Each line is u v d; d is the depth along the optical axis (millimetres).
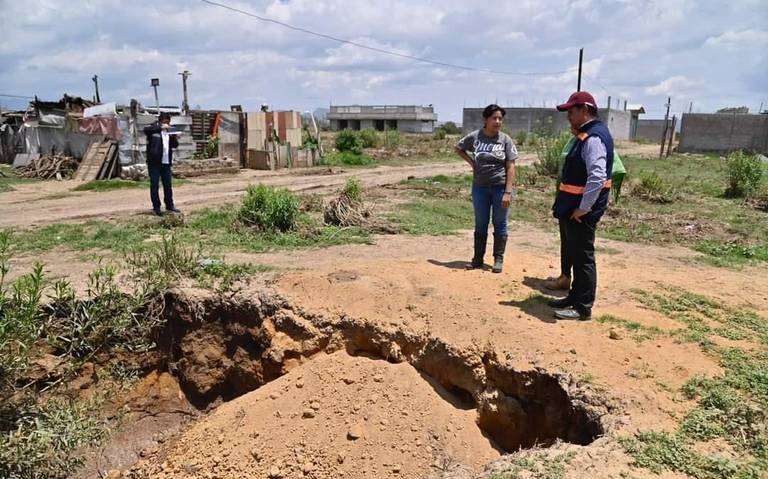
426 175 20312
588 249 5340
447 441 4867
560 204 5363
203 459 5184
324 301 6172
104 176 17938
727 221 11555
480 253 7008
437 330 5473
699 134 35000
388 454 4785
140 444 5785
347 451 4844
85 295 6035
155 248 8008
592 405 4316
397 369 5453
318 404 5301
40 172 18734
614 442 3826
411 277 6637
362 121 69438
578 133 5176
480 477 3734
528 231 10117
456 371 5262
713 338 5277
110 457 5566
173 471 5160
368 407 5172
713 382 4434
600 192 5086
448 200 13391
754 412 4004
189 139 21047
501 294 6148
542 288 6391
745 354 4938
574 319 5535
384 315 5812
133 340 5668
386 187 15711
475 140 6707
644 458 3615
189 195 14523
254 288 6449
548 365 4758
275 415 5352
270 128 23172
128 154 17953
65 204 12773
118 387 5562
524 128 51594
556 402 4641
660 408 4172
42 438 4055
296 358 6008
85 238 8758
